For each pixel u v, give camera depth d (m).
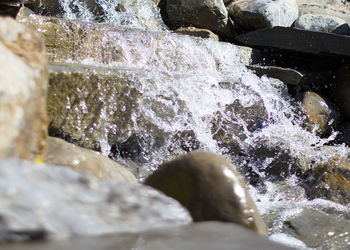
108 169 4.52
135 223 2.30
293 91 9.85
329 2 13.27
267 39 10.53
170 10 11.41
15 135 2.61
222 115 7.48
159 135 6.60
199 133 7.12
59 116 5.61
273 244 2.23
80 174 2.38
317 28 11.74
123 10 10.80
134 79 6.20
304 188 6.86
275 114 8.54
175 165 4.15
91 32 7.29
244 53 10.10
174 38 8.46
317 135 9.35
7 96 2.65
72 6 10.26
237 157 7.37
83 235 2.12
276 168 7.22
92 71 5.86
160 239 2.18
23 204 2.09
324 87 10.38
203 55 8.87
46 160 4.27
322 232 5.31
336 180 6.62
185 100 6.88
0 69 2.79
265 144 7.43
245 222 3.88
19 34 3.30
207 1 11.20
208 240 2.20
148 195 2.48
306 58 10.55
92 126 5.88
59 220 2.12
